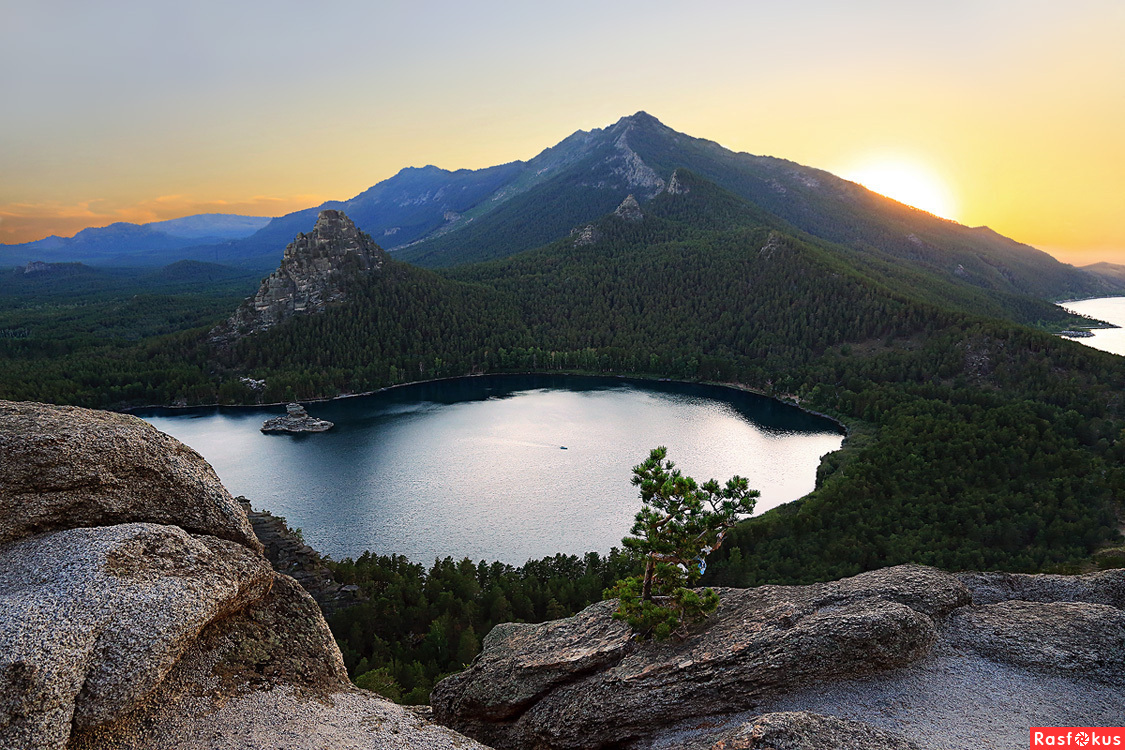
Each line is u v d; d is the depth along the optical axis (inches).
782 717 777.6
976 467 5378.9
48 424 937.5
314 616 1064.2
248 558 993.5
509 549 4778.5
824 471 5866.1
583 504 5629.9
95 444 937.5
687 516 1143.0
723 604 1176.8
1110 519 4461.1
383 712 944.3
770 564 3841.0
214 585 887.7
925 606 1091.3
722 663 979.3
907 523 4424.2
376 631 3004.4
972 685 944.3
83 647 722.8
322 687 966.4
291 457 7101.4
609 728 992.9
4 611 711.1
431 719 1222.9
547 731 1052.5
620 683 1018.7
